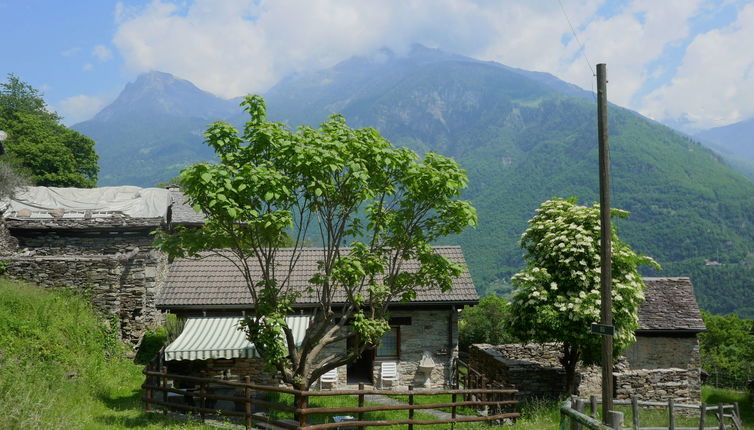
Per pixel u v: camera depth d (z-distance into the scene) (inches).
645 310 1097.4
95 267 839.7
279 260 997.2
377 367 922.1
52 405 494.0
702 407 611.5
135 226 1147.3
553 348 1060.5
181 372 854.5
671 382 890.1
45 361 605.3
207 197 505.7
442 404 588.7
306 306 876.0
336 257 602.5
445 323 940.6
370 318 610.9
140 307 896.3
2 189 1186.6
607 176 485.4
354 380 965.8
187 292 899.4
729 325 2410.2
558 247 840.9
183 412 615.5
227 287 917.8
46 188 1269.7
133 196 1283.2
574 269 834.8
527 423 661.9
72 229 1138.7
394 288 641.6
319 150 499.5
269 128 532.1
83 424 479.5
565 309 794.8
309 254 1018.1
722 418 633.0
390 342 933.2
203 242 547.5
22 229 1123.3
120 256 872.3
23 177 1338.6
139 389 695.7
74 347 684.1
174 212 1400.1
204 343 727.7
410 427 560.7
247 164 495.8
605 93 486.9
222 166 503.8
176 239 550.0
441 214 600.4
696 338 1068.5
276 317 540.7
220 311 896.3
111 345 780.6
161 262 1186.0
